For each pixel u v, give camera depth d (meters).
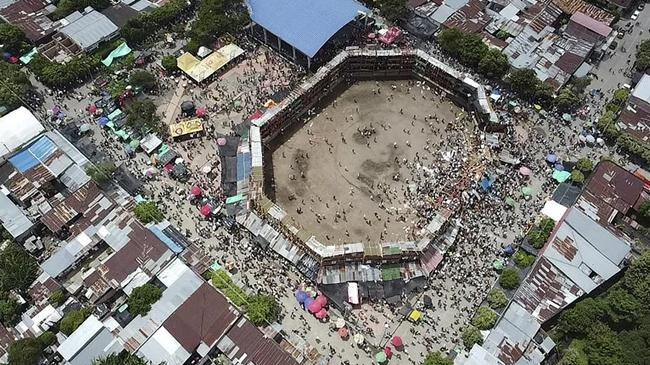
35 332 116.00
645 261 119.38
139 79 157.25
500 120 153.88
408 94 164.50
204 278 124.12
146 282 121.94
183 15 180.88
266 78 165.62
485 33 174.50
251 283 124.56
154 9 176.75
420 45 174.12
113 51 167.38
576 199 135.00
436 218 129.75
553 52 167.38
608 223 131.50
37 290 121.62
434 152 149.50
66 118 153.50
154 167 143.88
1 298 118.00
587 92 162.50
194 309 117.38
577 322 114.50
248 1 171.25
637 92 156.50
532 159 146.62
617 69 168.75
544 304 119.00
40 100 157.62
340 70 162.50
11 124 146.62
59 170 138.75
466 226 133.62
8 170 139.00
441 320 120.00
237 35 175.62
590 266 123.56
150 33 174.12
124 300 122.25
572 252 125.38
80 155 142.12
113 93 156.12
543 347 113.81
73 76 159.75
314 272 123.88
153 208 131.88
